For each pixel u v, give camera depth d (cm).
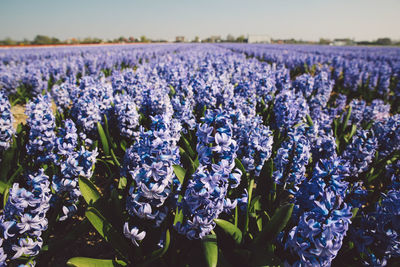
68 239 229
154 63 1461
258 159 308
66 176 249
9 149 307
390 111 996
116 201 232
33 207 203
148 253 223
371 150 333
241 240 211
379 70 1426
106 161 380
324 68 1409
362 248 208
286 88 730
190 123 418
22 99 891
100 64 1508
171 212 243
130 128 404
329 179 200
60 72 1135
